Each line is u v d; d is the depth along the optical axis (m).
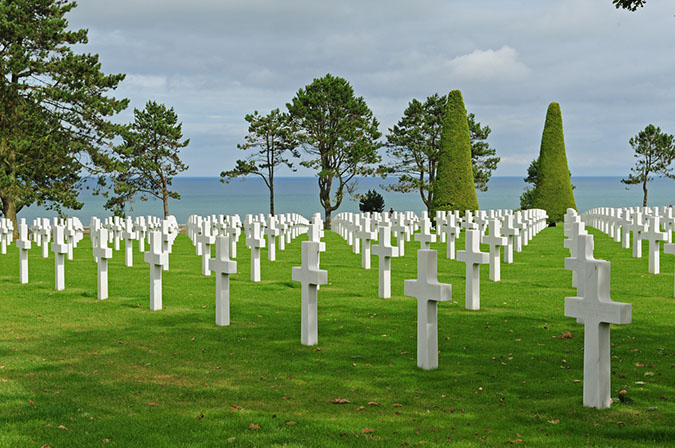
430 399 7.36
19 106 38.59
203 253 18.28
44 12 38.94
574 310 6.98
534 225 32.75
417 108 64.12
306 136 56.19
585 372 6.98
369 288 15.86
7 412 6.91
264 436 6.16
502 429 6.32
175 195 60.28
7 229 25.44
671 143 73.94
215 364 9.00
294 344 10.19
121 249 26.92
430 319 8.59
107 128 41.41
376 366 8.82
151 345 10.17
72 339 10.60
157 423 6.56
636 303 13.41
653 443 5.90
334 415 6.81
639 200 150.12
